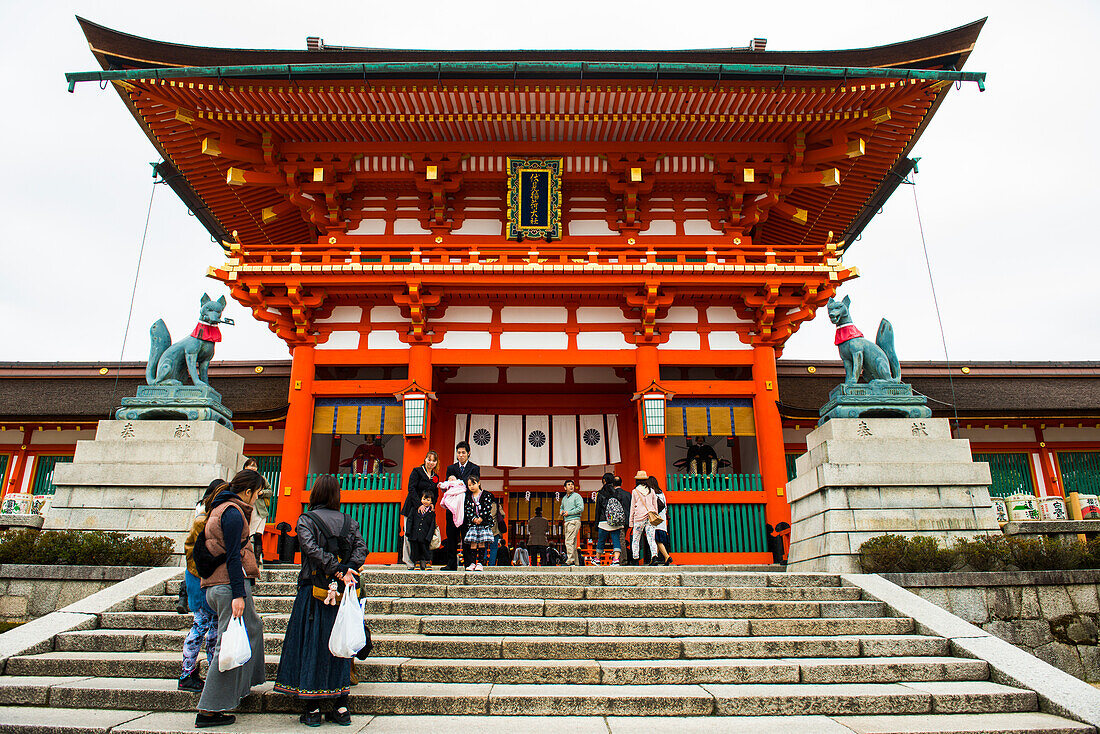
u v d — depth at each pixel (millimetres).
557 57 18922
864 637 8836
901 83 17016
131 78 16359
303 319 18859
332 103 17609
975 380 25562
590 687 7465
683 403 18922
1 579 10961
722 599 10492
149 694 6973
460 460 13523
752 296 19125
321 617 6543
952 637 8719
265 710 6832
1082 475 23938
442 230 20219
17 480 23344
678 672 7719
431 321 19484
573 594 10406
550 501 23750
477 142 19344
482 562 13430
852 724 6621
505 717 6816
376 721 6605
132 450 13586
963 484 13148
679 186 20453
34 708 6914
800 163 19172
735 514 17734
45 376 24891
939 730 6387
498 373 23625
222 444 13852
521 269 18125
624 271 18219
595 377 23734
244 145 19312
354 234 20312
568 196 20703
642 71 16547
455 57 18719
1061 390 25000
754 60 18016
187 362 14648
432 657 8328
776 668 7770
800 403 23906
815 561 13492
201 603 6957
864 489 13086
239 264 18188
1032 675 7602
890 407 14141
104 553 11422
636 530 15305
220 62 17594
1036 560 11336
